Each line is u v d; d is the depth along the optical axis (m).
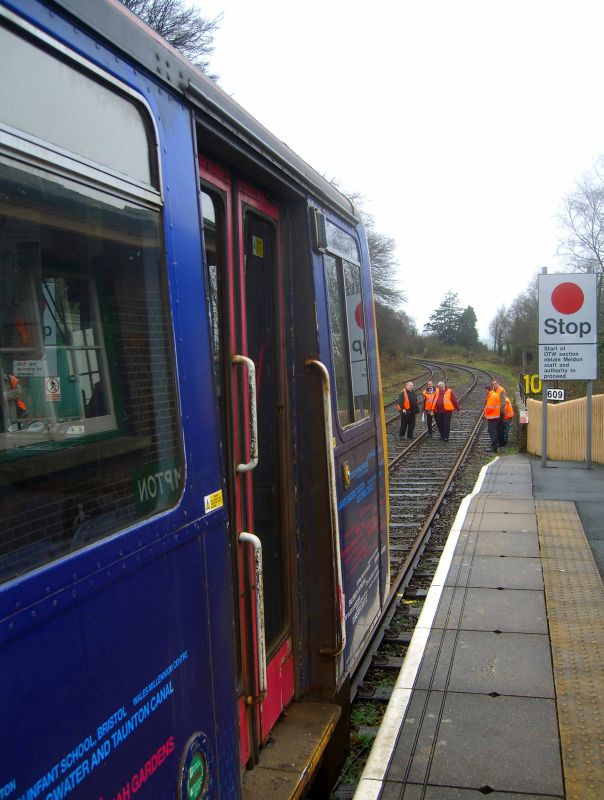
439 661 4.91
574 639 5.23
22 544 1.75
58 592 1.78
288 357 3.98
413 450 19.31
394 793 3.47
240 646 3.27
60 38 1.94
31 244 1.85
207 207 3.18
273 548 3.81
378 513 5.35
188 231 2.57
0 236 1.75
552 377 13.72
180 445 2.41
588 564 7.09
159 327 2.36
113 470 2.10
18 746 1.62
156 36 2.48
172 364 2.40
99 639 1.92
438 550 9.06
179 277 2.49
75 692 1.82
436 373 70.06
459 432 24.05
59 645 1.77
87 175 2.05
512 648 5.10
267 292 3.85
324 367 3.92
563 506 9.91
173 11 14.95
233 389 3.24
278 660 3.76
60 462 1.91
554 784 3.53
